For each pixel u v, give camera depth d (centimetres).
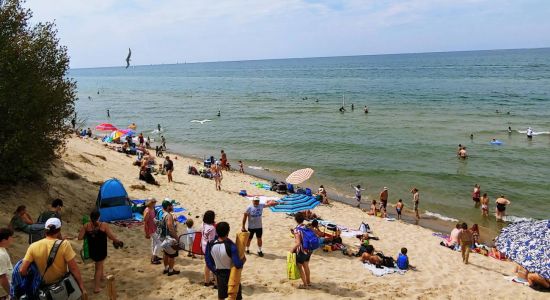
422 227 1934
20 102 1163
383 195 2148
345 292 964
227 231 664
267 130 4906
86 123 5800
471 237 1374
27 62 1227
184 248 1096
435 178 2873
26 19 1304
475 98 7300
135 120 6081
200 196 2098
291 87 11325
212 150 3969
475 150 3625
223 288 660
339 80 13312
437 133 4391
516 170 3023
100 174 2030
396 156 3488
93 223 800
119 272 946
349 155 3569
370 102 7256
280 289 938
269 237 1442
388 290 1017
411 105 6719
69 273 571
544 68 14438
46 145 1304
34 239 827
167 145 4269
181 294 844
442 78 12181
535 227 1195
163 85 14775
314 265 1178
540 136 4147
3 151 1126
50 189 1413
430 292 1043
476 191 2372
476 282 1163
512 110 5869
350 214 2088
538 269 1066
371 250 1254
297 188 2517
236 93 10100
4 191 1220
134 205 1558
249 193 2322
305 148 3891
